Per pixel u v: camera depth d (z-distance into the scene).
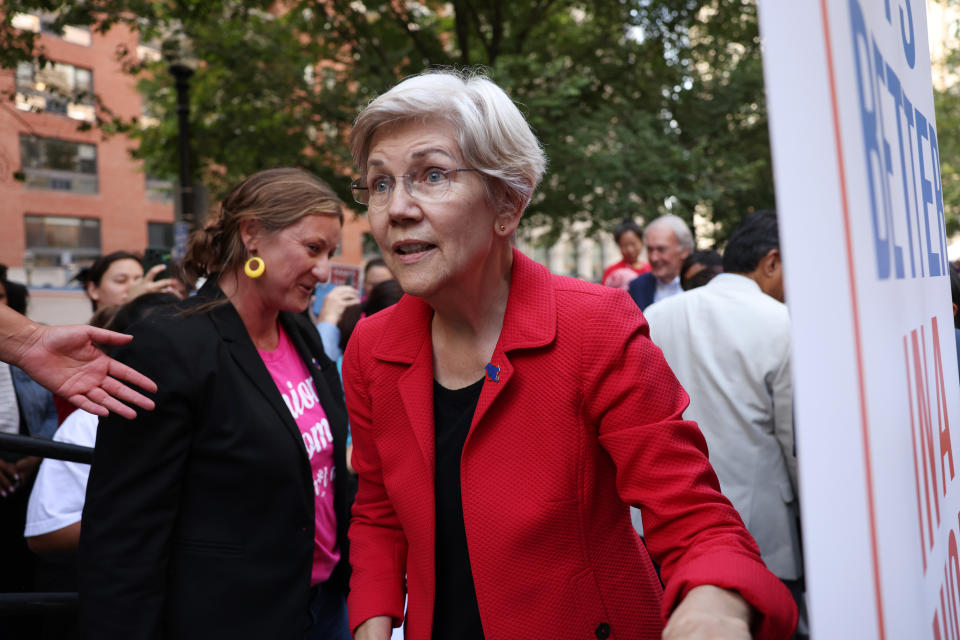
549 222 12.10
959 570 0.89
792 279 0.43
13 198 22.86
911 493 0.62
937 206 0.95
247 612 1.50
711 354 2.38
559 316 1.14
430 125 1.10
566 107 10.44
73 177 24.22
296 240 1.68
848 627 0.46
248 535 1.52
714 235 12.84
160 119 12.46
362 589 1.35
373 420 1.32
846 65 0.52
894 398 0.58
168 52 9.12
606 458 1.18
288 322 1.88
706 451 1.18
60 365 1.41
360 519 1.44
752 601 0.89
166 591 1.46
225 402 1.51
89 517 1.44
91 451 1.75
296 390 1.80
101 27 8.61
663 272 5.15
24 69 8.34
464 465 1.16
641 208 10.64
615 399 1.10
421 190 1.10
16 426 3.00
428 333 1.26
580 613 1.14
